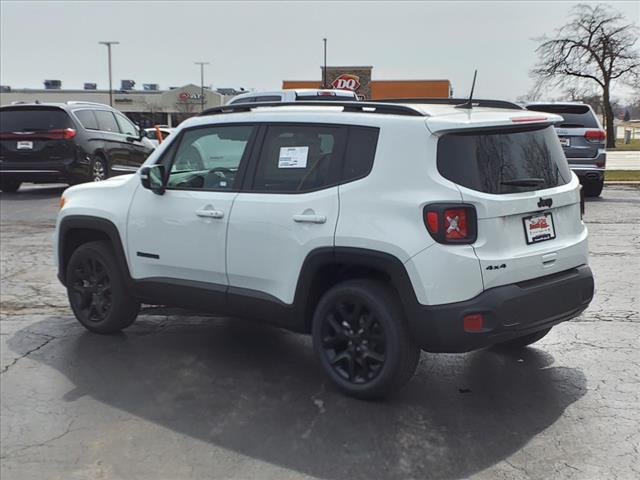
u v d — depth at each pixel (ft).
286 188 14.32
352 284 13.51
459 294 12.20
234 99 42.09
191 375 15.35
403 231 12.46
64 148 42.88
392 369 12.98
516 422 12.68
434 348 12.49
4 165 43.21
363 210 13.00
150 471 11.25
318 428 12.57
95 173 45.03
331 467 11.21
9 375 15.52
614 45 130.11
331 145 13.85
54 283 24.09
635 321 18.52
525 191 13.08
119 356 16.67
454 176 12.46
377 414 13.10
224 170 15.52
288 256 14.03
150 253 16.61
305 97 40.32
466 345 12.25
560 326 18.22
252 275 14.73
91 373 15.57
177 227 15.93
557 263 13.52
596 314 19.19
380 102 15.39
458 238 12.21
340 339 13.82
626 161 86.28
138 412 13.47
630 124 247.50
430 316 12.26
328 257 13.37
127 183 17.48
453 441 11.96
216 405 13.71
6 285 23.85
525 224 13.10
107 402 13.97
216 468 11.28
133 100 264.52
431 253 12.20
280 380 14.94
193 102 261.03
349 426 12.61
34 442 12.33
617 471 10.91
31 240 31.32
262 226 14.37
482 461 11.28
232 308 15.35
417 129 12.78
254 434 12.42
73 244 19.13
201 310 16.17
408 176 12.69
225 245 15.03
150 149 52.54
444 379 14.83
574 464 11.14
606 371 15.11
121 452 11.91
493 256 12.39
